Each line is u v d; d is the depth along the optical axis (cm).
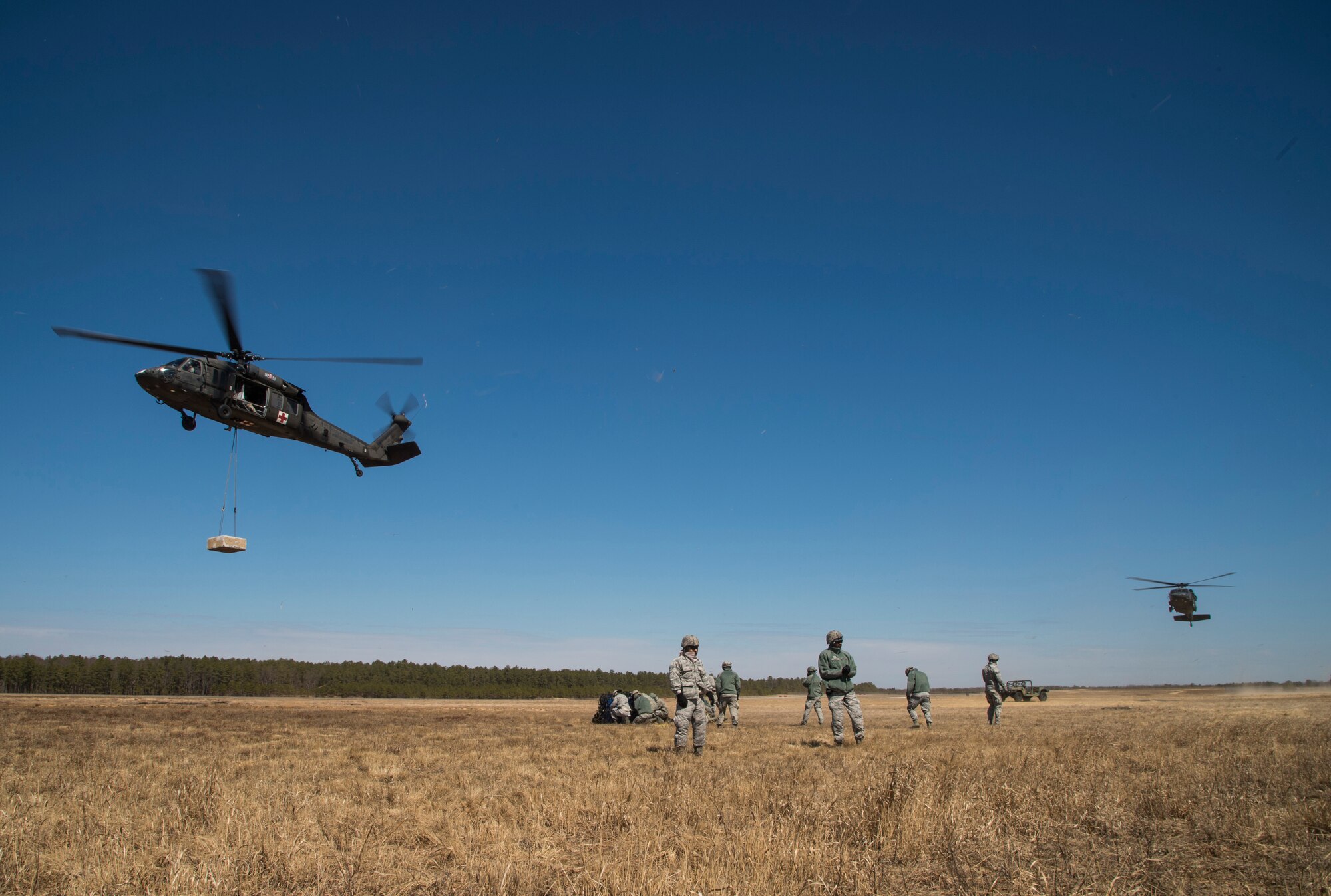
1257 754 1184
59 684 8088
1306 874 518
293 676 8831
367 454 2520
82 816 725
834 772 1067
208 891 506
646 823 699
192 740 1653
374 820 706
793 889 496
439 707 4066
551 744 1580
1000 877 534
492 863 566
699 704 1366
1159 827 670
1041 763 1066
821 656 1534
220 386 1878
